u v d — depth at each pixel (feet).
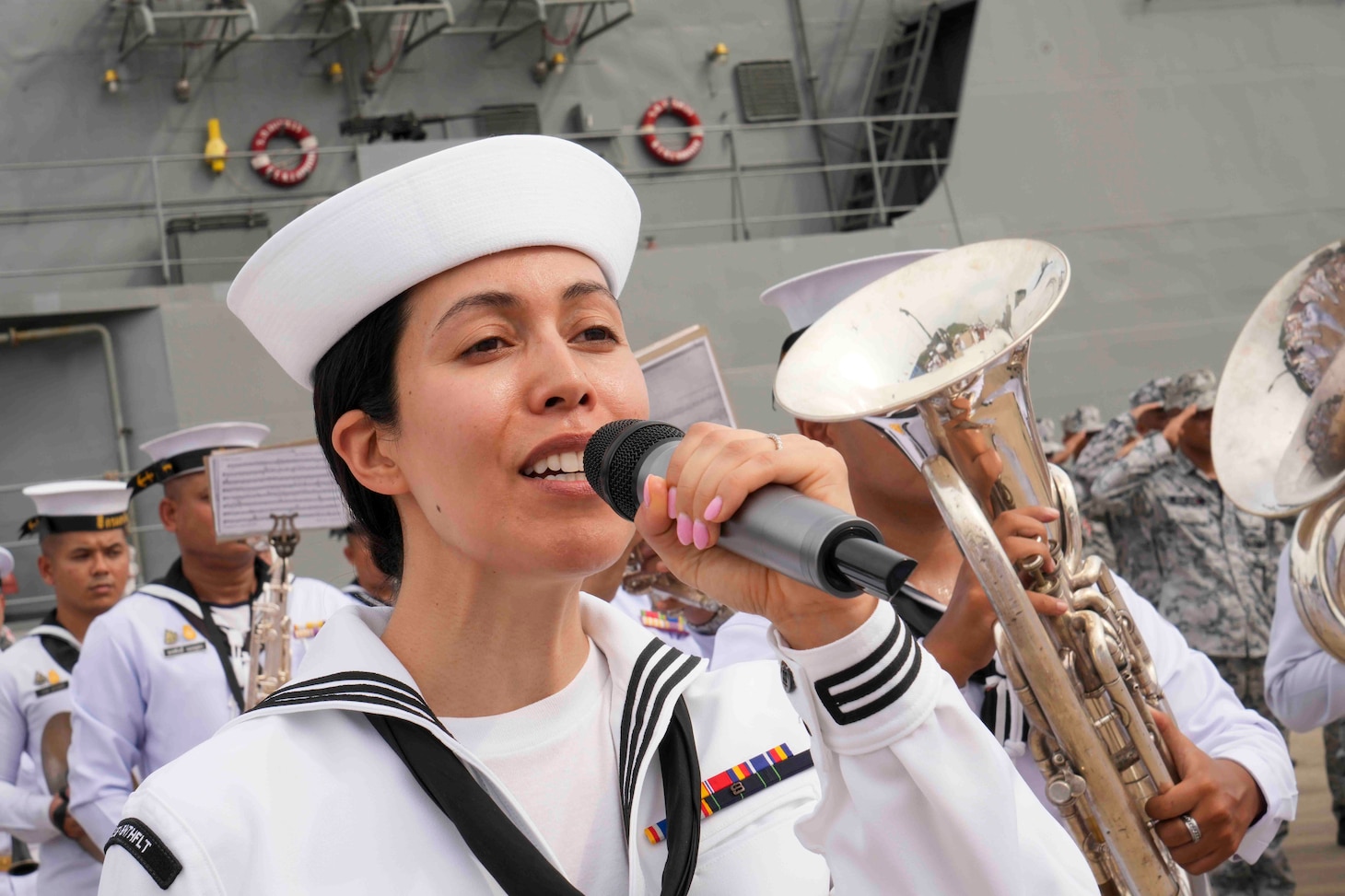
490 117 41.14
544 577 3.30
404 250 3.27
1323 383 6.95
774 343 36.47
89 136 37.78
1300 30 43.24
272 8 40.06
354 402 3.47
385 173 3.28
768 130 44.32
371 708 3.25
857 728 3.09
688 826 3.39
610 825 3.50
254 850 3.04
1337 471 6.75
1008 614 4.82
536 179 3.35
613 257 3.57
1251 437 7.33
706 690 3.83
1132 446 16.92
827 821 3.24
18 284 36.63
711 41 44.37
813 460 2.81
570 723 3.59
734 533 2.82
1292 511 6.92
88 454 32.68
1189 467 16.08
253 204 38.88
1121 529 16.88
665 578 7.46
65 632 13.58
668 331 35.86
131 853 3.00
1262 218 40.52
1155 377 38.99
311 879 3.05
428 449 3.29
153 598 11.54
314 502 9.83
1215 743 6.66
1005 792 3.09
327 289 3.38
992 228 39.50
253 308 3.60
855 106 45.47
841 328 5.52
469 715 3.52
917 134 45.50
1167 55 42.06
